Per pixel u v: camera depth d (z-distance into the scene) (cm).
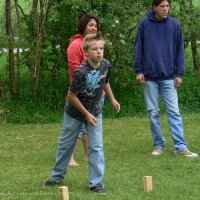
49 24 2755
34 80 2742
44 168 1678
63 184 1468
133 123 2506
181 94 2914
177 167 1686
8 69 2839
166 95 1884
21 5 3150
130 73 2817
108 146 2022
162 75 1872
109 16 2700
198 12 2938
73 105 1371
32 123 2581
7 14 2639
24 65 2858
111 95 1446
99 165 1396
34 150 1977
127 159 1798
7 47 2580
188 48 3309
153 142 2003
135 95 2856
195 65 3108
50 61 2809
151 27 1875
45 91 2764
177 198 1350
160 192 1398
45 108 2711
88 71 1354
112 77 2806
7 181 1512
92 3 2689
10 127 2462
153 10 1881
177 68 1888
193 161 1762
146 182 1411
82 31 1658
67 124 1402
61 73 2847
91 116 1355
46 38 2761
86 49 1360
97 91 1378
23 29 2680
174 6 2917
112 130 2345
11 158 1841
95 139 1391
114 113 2703
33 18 2725
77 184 1471
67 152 1431
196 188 1445
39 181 1510
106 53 2728
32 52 2706
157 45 1870
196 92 2941
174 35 1884
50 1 2716
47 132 2336
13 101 2722
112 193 1384
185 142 1905
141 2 2753
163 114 2741
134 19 2725
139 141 2119
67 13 2694
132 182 1499
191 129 2339
